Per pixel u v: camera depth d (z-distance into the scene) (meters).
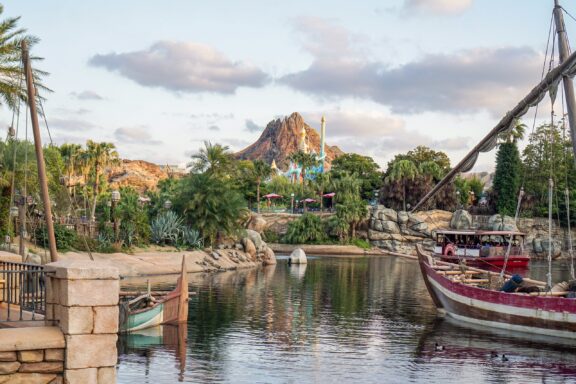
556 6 27.73
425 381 19.06
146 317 26.28
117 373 19.03
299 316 31.38
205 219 71.00
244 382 18.41
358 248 101.25
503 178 108.62
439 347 24.11
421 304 37.09
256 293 41.16
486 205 115.69
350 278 54.91
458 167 36.28
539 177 108.25
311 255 96.12
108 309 11.16
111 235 60.44
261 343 24.16
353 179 116.38
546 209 106.06
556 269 75.12
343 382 18.73
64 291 11.05
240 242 74.50
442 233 74.00
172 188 88.12
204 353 22.03
